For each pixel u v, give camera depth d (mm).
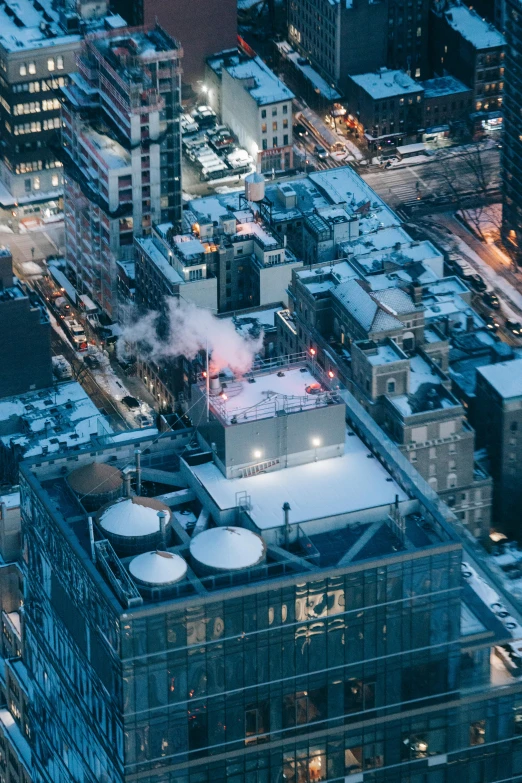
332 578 198500
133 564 198375
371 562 199375
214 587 198125
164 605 192250
